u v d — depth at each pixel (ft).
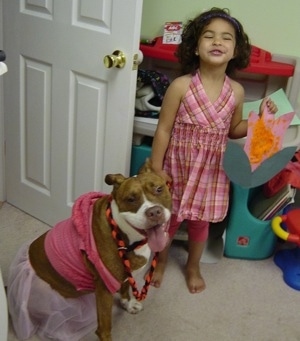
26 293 4.82
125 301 5.51
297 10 6.31
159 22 6.87
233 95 5.25
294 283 6.11
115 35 5.24
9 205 7.48
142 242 4.40
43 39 5.95
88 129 5.96
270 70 6.10
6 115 6.89
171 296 5.81
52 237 4.76
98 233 4.42
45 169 6.76
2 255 6.24
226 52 4.97
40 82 6.23
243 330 5.37
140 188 4.11
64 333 4.99
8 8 6.17
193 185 5.41
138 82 6.24
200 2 6.61
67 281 4.72
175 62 6.66
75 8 5.51
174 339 5.17
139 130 6.13
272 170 5.44
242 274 6.31
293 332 5.39
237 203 6.18
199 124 5.17
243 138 5.74
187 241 6.72
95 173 6.17
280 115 5.44
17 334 5.00
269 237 6.45
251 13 6.49
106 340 4.83
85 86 5.77
